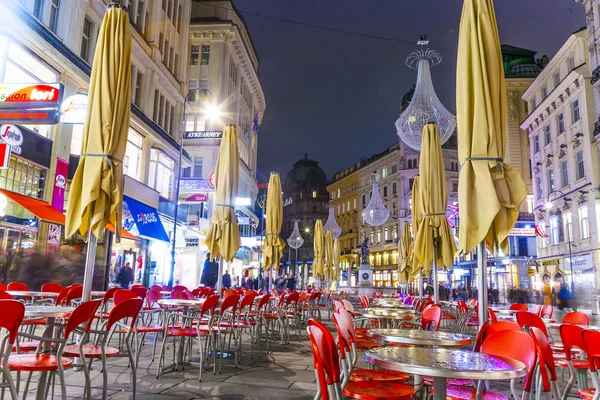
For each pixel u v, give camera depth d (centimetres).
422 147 1049
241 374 676
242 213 4634
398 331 492
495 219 540
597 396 392
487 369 278
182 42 3020
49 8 1559
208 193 3406
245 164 4734
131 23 2191
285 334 1168
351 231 7575
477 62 552
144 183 2317
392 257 6116
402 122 1061
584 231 2986
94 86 645
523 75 4397
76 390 541
